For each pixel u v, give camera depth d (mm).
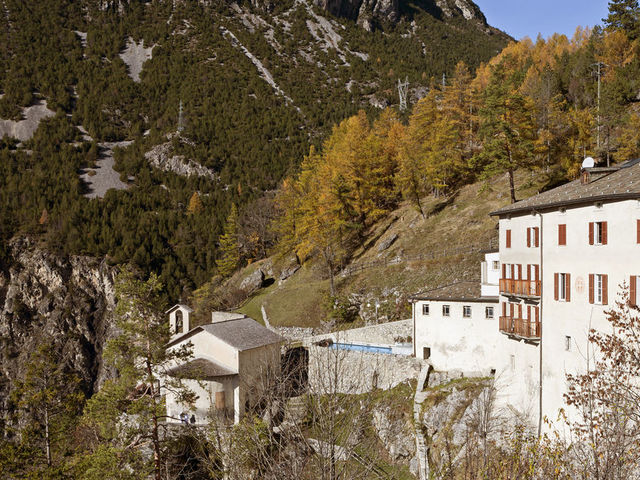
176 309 57031
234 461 15648
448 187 77062
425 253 64750
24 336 109188
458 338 39500
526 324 31750
